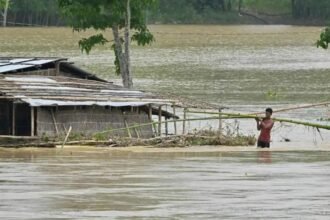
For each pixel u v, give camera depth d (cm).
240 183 4088
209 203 3581
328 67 12556
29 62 6500
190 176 4316
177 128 6838
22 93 5634
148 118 6016
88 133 5769
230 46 16975
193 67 12412
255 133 6656
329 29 7181
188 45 17100
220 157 5172
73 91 5875
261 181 4150
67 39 18225
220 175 4353
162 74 11419
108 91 6022
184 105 6081
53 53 14525
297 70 12131
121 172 4453
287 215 3359
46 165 4722
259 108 8150
